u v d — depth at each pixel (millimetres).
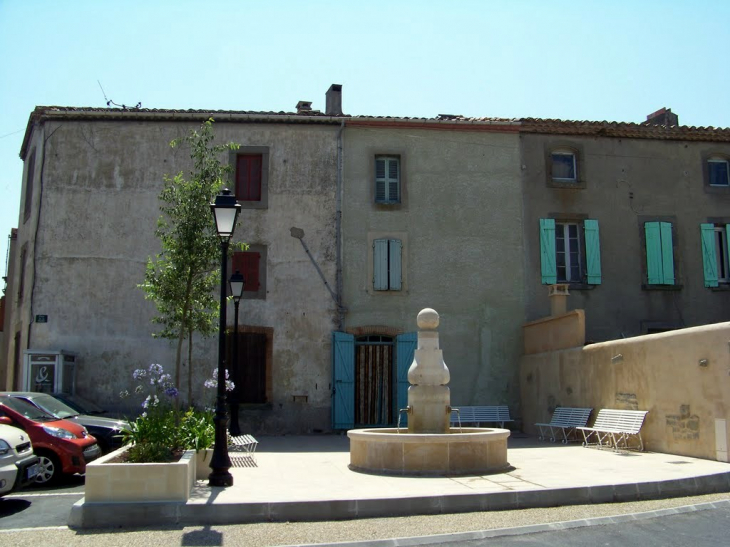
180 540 7398
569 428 16516
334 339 19453
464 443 11055
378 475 10836
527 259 20828
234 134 20438
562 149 21625
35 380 17594
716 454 12062
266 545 7164
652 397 13945
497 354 20297
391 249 20234
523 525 7848
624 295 21000
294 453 14516
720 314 21266
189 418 10773
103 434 12539
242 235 19969
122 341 19188
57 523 8336
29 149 22594
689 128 21766
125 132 20188
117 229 19703
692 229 21594
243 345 19641
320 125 20656
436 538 7336
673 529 7570
